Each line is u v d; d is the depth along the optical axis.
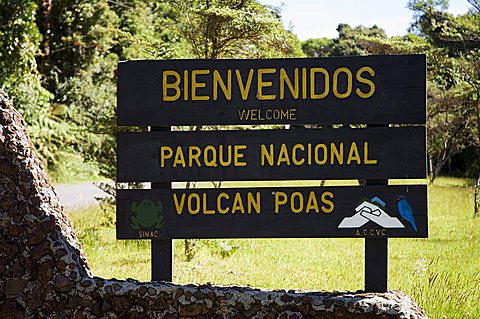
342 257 11.12
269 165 5.80
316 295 5.52
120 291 5.70
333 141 5.77
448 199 22.62
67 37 32.62
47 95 25.92
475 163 38.03
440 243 12.75
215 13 11.93
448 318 7.01
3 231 5.88
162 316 5.63
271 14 12.84
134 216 5.87
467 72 25.02
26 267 5.84
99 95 30.36
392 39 26.81
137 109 5.90
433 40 27.81
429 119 32.38
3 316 5.77
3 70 23.30
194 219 5.84
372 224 5.73
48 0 32.06
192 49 13.28
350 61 5.78
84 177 30.14
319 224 5.76
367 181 5.79
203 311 5.58
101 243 12.12
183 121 5.88
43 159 26.58
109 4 35.56
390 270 9.76
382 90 5.76
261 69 5.83
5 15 23.20
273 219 5.79
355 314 5.37
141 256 10.86
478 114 25.81
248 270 9.59
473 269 9.84
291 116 5.81
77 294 5.75
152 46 13.49
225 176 5.84
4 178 5.93
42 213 5.89
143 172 5.89
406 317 5.33
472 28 25.89
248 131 5.82
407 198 5.72
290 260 10.65
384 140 5.74
